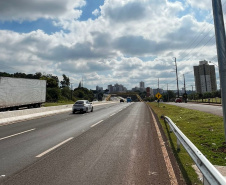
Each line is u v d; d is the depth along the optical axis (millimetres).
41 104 34188
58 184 4066
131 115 20453
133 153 6297
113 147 7090
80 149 6824
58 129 11477
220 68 5859
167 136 9086
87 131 10680
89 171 4762
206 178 3049
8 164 5301
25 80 28438
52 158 5805
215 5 6023
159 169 4871
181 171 4715
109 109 31359
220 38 5914
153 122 14469
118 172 4703
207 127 10656
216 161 5375
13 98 25750
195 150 3955
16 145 7512
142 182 4148
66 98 99625
